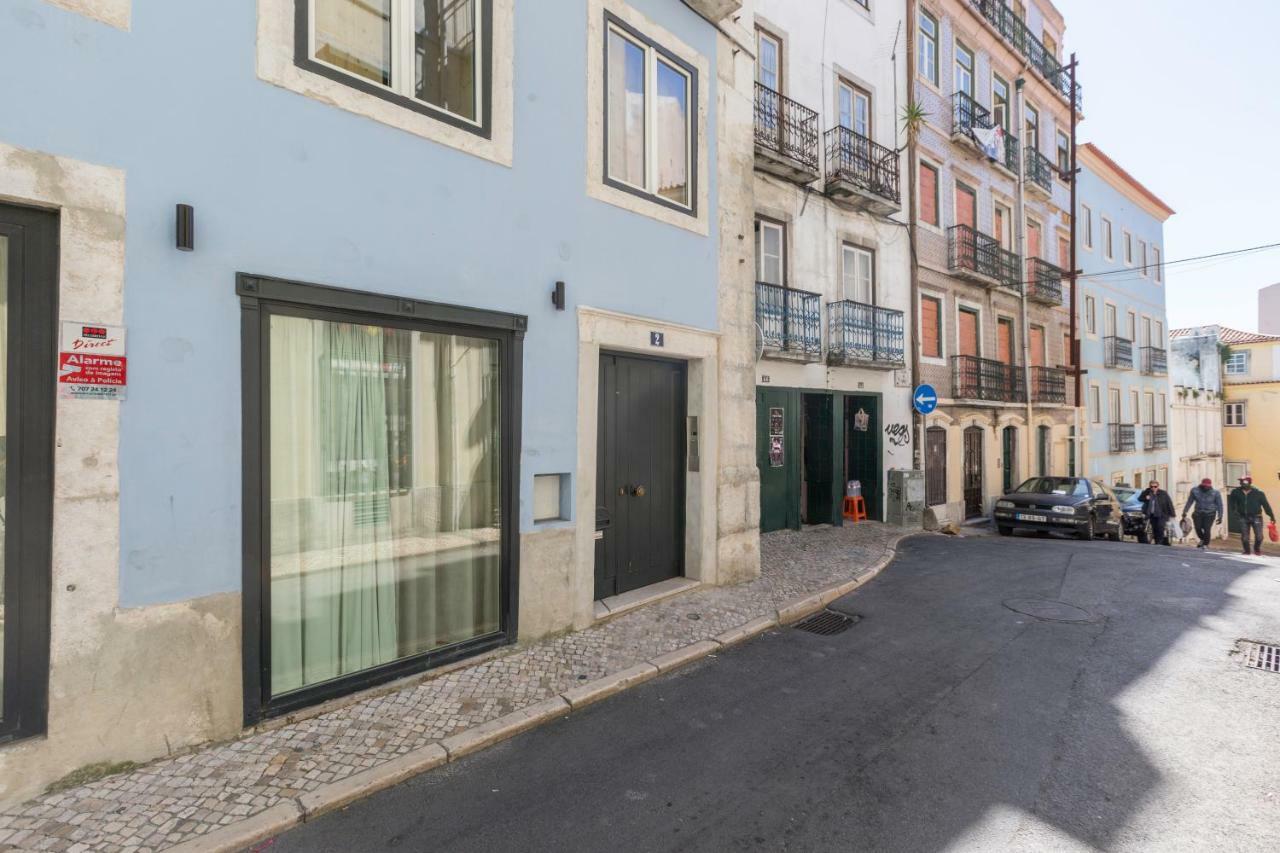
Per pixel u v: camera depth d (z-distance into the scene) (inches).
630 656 179.3
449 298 163.6
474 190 169.6
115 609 113.5
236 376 127.9
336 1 145.4
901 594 261.0
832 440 450.9
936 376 544.7
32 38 105.4
